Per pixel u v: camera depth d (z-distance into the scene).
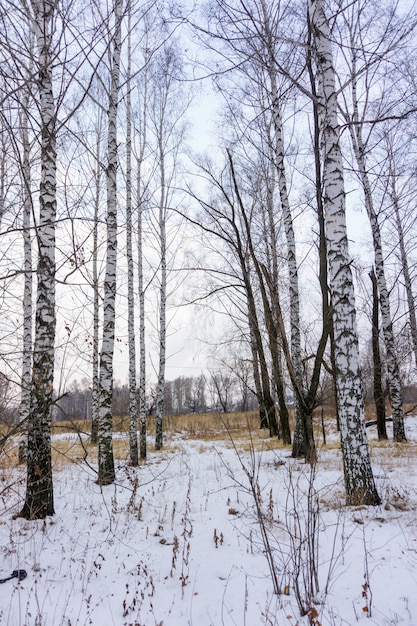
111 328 8.16
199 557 4.12
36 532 4.91
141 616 3.07
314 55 5.82
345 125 5.59
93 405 14.33
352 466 5.29
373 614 2.81
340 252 5.62
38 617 3.02
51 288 5.45
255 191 13.84
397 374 12.14
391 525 4.42
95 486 7.31
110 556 4.25
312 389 8.45
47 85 5.11
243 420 22.20
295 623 2.78
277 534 4.52
